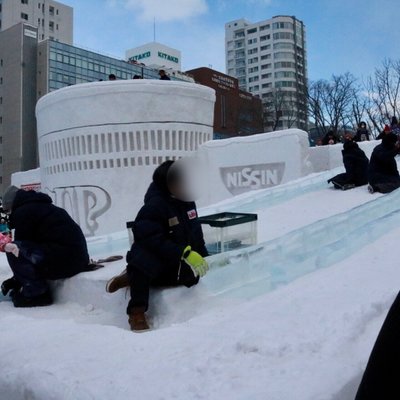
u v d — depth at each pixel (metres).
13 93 66.19
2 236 5.13
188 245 3.79
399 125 14.86
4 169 67.56
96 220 12.17
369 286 3.79
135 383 2.31
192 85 12.52
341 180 9.24
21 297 4.37
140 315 3.46
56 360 2.66
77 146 12.33
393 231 5.91
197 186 3.82
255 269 4.27
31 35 66.50
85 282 4.27
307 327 2.93
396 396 1.44
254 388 2.20
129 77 74.62
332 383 2.21
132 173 11.93
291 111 51.59
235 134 53.88
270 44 100.31
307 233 4.89
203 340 2.86
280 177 11.58
